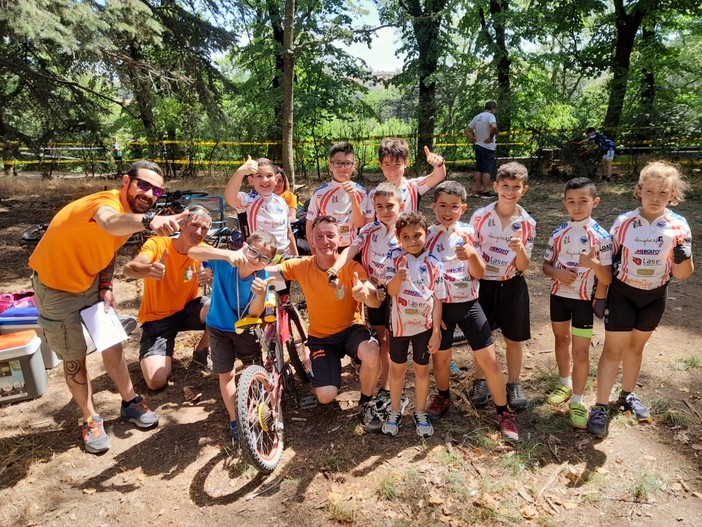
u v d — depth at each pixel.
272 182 4.32
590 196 3.25
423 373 3.29
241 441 2.85
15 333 3.99
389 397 3.65
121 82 11.46
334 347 3.69
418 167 15.52
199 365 4.47
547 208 9.99
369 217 4.04
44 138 10.55
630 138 13.99
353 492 2.92
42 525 2.79
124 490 3.03
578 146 13.35
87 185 14.30
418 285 3.12
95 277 3.38
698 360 4.20
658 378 3.98
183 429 3.59
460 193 3.15
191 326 4.33
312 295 3.59
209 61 12.93
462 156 16.23
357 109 17.19
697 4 15.59
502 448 3.24
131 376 4.34
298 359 3.83
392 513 2.77
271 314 3.33
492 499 2.83
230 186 4.18
